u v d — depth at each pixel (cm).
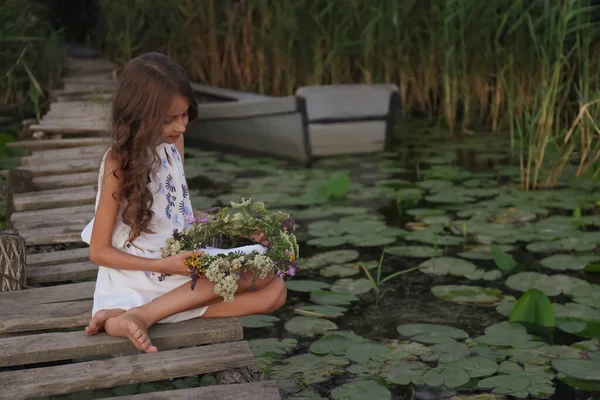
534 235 424
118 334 244
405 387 266
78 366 234
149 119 237
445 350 293
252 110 636
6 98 675
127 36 774
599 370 275
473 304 341
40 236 351
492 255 378
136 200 243
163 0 756
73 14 1050
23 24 681
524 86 693
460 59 731
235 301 257
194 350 242
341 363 284
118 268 250
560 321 318
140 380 230
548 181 524
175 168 260
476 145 657
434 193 515
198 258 243
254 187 529
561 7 595
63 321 264
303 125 621
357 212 475
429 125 752
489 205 484
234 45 767
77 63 875
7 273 292
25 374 229
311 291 353
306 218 465
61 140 549
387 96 636
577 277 369
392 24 733
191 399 220
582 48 627
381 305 344
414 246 416
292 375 276
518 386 262
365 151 648
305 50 729
